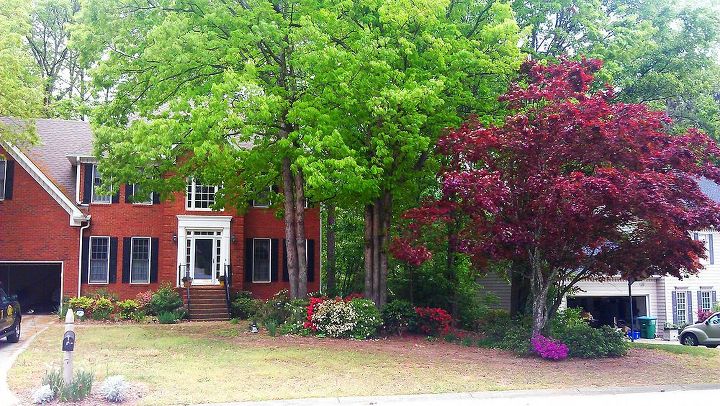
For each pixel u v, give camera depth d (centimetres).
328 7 1838
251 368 1332
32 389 1060
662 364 1548
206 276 2897
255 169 2158
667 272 1595
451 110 1956
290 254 2164
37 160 2938
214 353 1540
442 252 2348
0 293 1659
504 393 1133
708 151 1489
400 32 1847
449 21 2036
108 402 986
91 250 2797
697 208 1411
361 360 1472
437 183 2177
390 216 2138
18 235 2712
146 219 2867
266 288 2998
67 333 1023
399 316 1986
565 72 1647
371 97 1788
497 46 1908
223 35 1881
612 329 1750
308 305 2036
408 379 1248
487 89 2016
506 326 1948
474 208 1548
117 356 1468
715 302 3509
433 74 1883
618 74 2386
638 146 1469
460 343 1853
